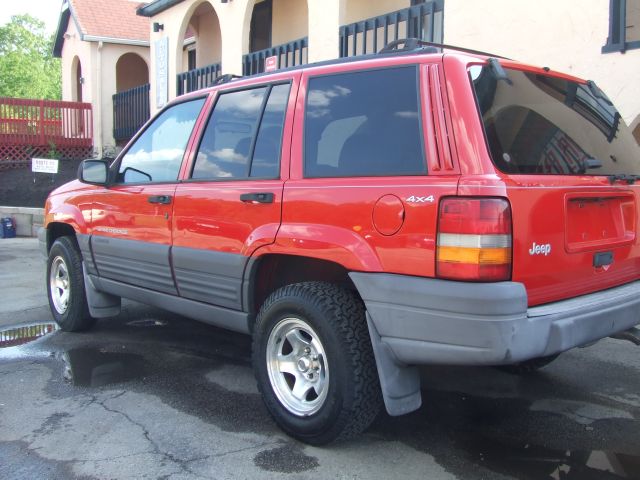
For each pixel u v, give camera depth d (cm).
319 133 353
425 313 289
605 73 610
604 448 346
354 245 314
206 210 401
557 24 647
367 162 323
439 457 334
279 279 390
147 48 1983
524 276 290
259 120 390
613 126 397
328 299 330
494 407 405
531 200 291
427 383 450
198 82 1355
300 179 351
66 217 551
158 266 447
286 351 362
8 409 394
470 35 738
